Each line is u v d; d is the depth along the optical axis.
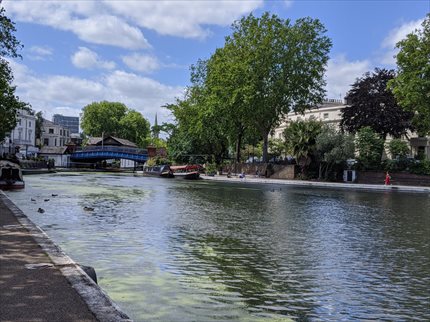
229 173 66.88
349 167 54.69
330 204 27.02
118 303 7.55
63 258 7.98
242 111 59.31
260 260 11.05
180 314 7.11
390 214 22.12
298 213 21.62
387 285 9.05
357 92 62.34
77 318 4.96
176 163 79.06
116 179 55.91
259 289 8.60
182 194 32.62
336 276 9.69
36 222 16.44
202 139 74.75
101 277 9.12
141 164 111.56
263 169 62.97
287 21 61.22
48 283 6.33
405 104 45.97
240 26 62.78
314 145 53.81
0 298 5.64
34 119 105.94
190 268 10.07
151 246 12.41
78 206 22.25
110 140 123.69
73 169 91.44
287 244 13.29
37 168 74.94
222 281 9.08
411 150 68.69
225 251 12.02
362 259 11.42
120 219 17.77
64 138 144.00
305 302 7.88
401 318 7.20
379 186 46.25
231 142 74.75
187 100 76.44
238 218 19.14
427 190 42.84
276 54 59.59
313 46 60.78
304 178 56.41
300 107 62.00
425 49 45.22
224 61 61.97
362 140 55.41
